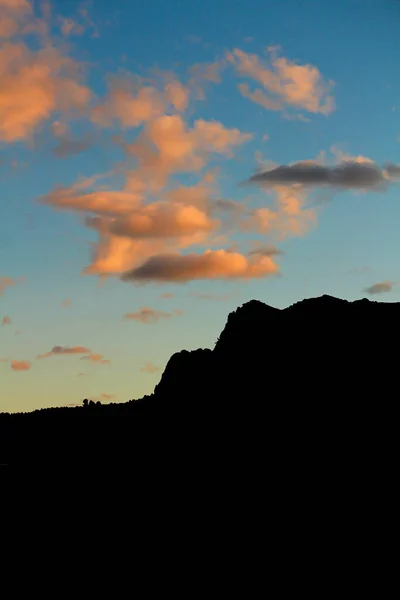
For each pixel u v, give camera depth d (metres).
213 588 44.81
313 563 45.72
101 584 47.16
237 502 57.75
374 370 68.69
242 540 51.22
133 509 61.56
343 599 40.84
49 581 47.72
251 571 46.31
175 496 62.81
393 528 47.81
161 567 49.09
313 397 68.69
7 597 45.69
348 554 46.00
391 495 51.84
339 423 63.66
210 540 52.34
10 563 51.56
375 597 40.50
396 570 43.03
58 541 55.50
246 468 62.94
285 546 48.81
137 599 43.97
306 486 56.44
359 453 58.75
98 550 53.50
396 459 56.25
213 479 63.72
